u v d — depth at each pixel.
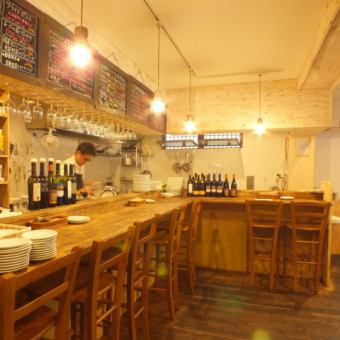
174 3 2.63
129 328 2.07
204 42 3.37
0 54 1.85
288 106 4.67
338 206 4.99
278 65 4.09
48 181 2.28
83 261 1.95
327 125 4.50
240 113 4.89
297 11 2.72
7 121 3.21
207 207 4.12
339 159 6.02
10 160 3.61
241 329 2.54
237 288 3.42
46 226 1.95
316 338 2.42
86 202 2.57
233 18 2.86
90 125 3.11
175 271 2.89
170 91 5.22
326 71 3.62
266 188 5.59
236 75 4.51
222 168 5.81
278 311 2.87
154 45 3.47
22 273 1.02
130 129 4.19
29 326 1.21
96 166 5.82
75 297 1.57
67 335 1.48
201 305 2.98
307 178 5.30
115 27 3.06
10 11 1.91
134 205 3.13
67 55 2.41
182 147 5.69
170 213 2.68
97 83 2.83
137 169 6.13
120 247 2.18
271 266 3.41
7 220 1.77
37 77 2.10
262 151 5.64
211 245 4.11
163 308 2.90
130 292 2.03
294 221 3.34
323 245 3.56
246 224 3.98
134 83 3.69
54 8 2.54
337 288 3.44
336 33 2.55
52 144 4.14
